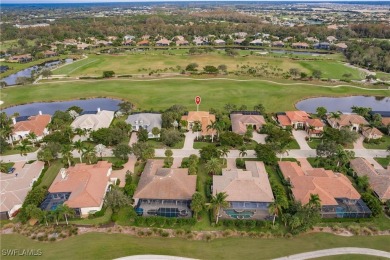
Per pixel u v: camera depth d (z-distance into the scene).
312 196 70.19
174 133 105.50
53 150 95.50
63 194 79.62
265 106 142.50
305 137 113.44
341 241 66.88
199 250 64.50
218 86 169.38
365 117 127.38
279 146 95.44
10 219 73.69
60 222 72.31
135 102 147.62
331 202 74.88
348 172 90.56
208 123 115.62
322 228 70.88
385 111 139.62
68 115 123.19
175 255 63.03
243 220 71.31
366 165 88.94
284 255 63.00
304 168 92.31
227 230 69.62
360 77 190.75
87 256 62.59
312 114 133.62
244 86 169.38
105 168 87.94
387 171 87.06
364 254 63.31
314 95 159.38
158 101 148.00
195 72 194.75
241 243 66.44
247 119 119.19
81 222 72.50
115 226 71.38
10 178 83.12
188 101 147.62
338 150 92.00
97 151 97.38
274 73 193.62
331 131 105.94
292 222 66.56
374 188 81.38
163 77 185.38
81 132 105.00
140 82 176.88
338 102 154.12
